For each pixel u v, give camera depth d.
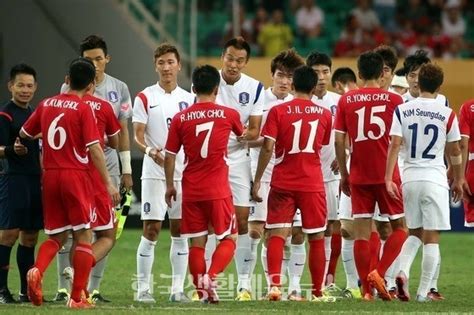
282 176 29.70
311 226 29.75
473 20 70.75
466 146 31.81
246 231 31.69
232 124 28.86
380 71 30.47
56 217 27.47
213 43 67.44
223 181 28.73
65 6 57.06
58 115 27.25
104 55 31.17
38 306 27.25
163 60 31.08
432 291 31.59
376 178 30.08
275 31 67.62
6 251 29.64
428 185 29.50
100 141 27.42
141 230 54.03
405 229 30.14
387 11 70.56
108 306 28.00
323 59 33.81
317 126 29.66
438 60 61.94
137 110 31.06
